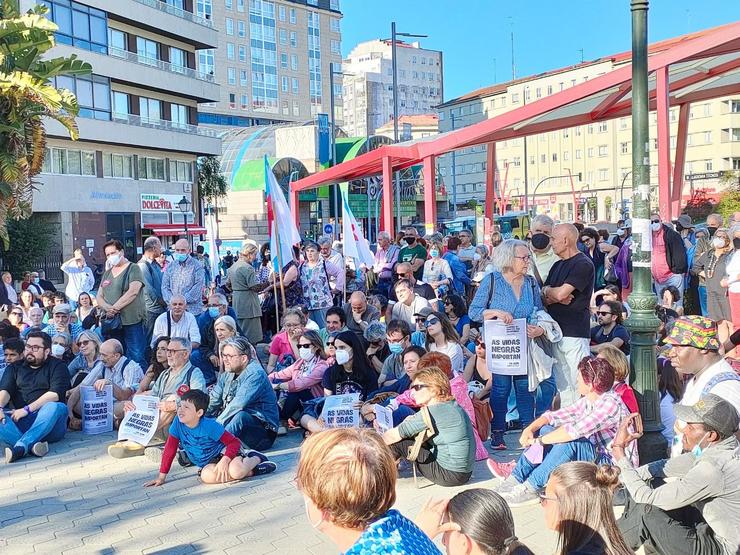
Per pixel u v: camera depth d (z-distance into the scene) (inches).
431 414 256.2
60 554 220.5
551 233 318.3
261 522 239.5
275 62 4416.8
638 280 249.1
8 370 347.6
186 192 2098.9
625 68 588.1
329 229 1015.0
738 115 3238.2
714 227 569.9
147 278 477.7
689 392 198.1
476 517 115.3
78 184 1713.8
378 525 95.1
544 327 291.6
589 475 137.3
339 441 97.3
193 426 278.4
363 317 417.7
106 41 1770.4
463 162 4207.7
